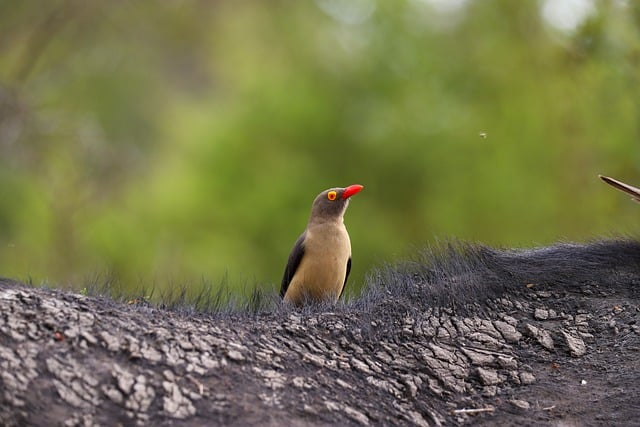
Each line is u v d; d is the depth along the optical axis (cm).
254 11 3228
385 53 2317
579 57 1750
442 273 684
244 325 597
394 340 605
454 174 2114
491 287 663
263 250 2158
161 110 3097
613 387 572
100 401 500
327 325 607
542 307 648
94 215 2089
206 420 506
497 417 556
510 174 2033
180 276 1930
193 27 3334
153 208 2244
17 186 2038
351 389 555
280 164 2241
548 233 1920
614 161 1783
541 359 602
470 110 2200
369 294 661
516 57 2166
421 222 2086
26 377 498
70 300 573
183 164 2498
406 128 2205
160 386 516
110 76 2881
